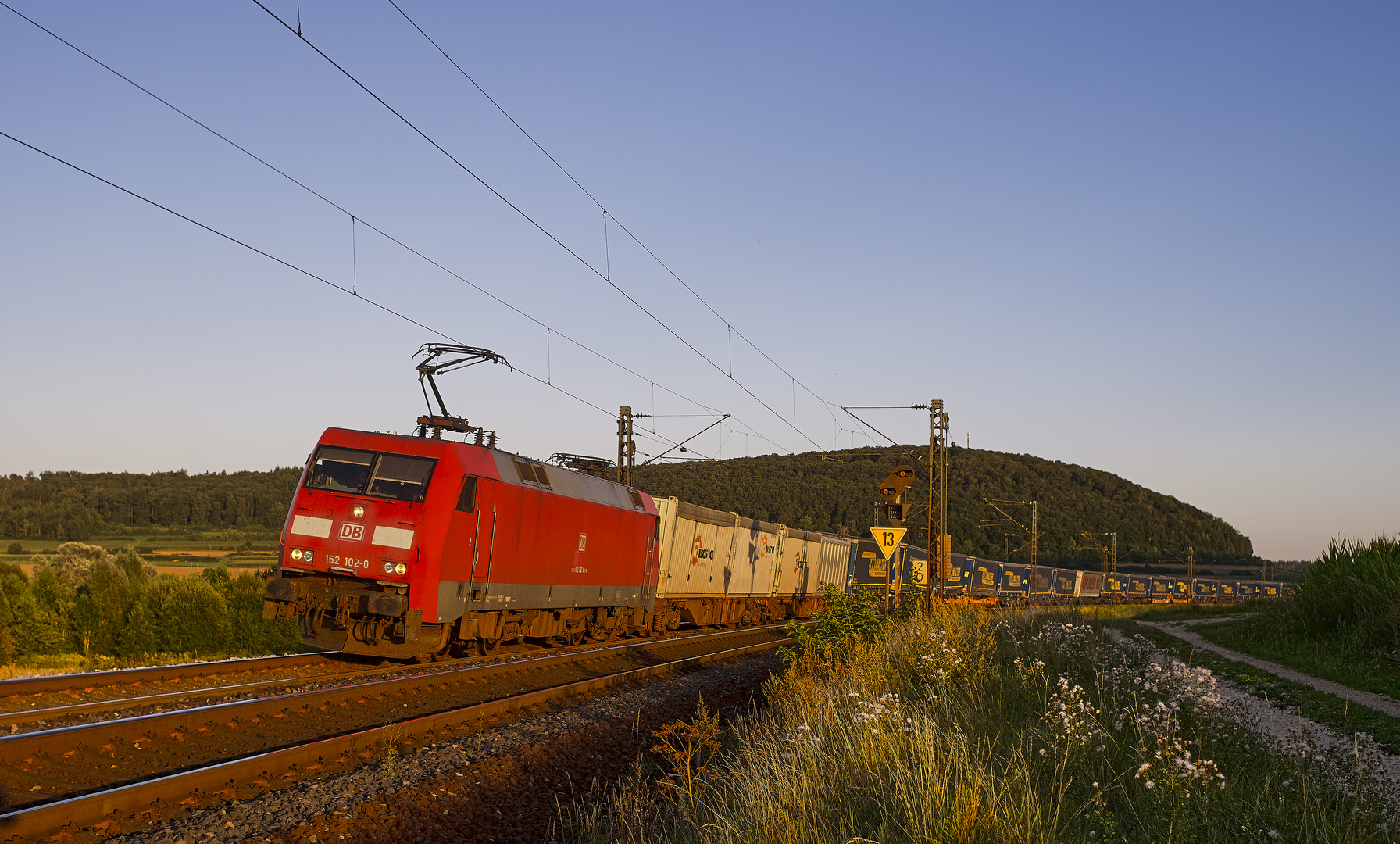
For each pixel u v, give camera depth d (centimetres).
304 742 960
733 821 666
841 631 1834
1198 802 648
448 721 1097
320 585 1504
